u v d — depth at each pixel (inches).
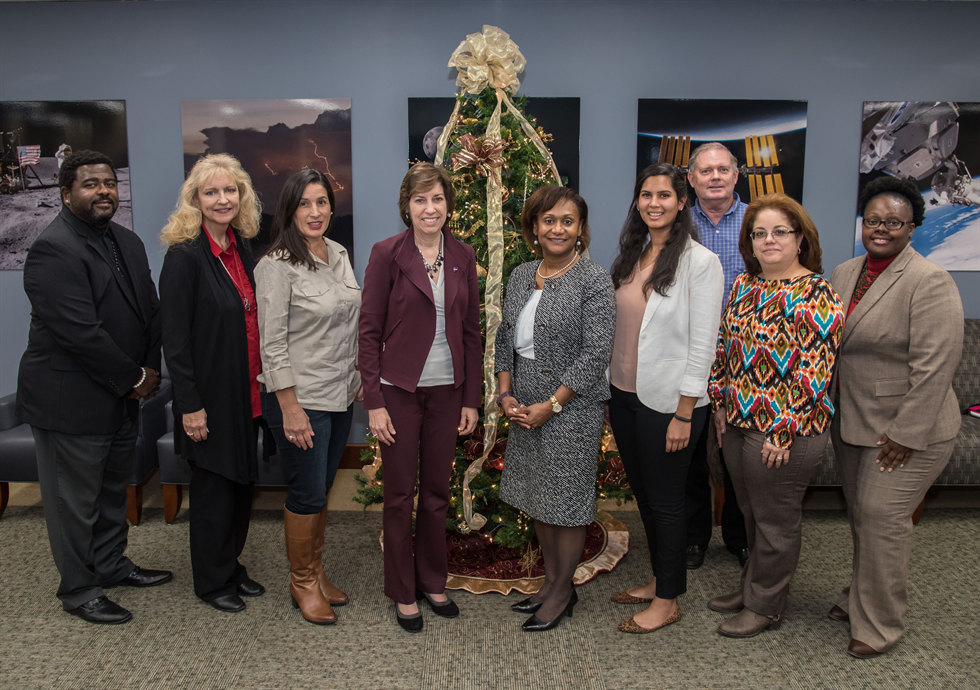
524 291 83.7
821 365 74.2
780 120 139.6
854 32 137.9
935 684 74.8
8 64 139.8
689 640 83.6
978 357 133.5
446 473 85.4
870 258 79.7
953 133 139.9
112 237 90.0
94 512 90.4
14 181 141.5
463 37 138.4
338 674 77.0
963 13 137.3
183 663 78.8
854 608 82.2
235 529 92.4
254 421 90.0
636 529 118.3
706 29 137.9
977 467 114.2
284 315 79.6
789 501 79.8
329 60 139.6
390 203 143.7
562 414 80.2
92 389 85.5
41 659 79.4
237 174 86.0
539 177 99.3
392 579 85.6
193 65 139.9
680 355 79.0
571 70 139.1
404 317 79.4
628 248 84.8
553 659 79.7
